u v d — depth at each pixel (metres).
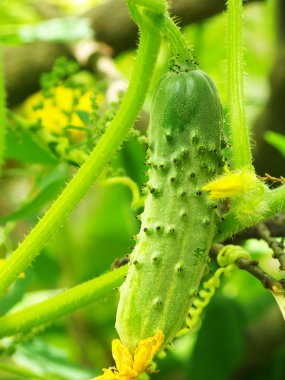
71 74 0.56
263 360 0.68
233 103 0.39
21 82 0.70
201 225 0.35
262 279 0.37
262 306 0.71
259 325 0.68
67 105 0.63
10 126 0.56
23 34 0.60
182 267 0.34
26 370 0.54
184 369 0.68
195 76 0.36
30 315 0.43
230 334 0.66
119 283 0.42
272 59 0.70
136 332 0.34
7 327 0.43
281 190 0.38
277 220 0.46
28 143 0.58
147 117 0.61
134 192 0.50
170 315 0.34
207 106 0.36
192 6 0.66
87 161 0.40
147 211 0.35
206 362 0.66
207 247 0.35
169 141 0.36
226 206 0.38
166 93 0.36
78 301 0.42
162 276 0.34
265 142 0.68
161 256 0.34
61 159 0.54
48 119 0.63
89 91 0.62
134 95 0.39
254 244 0.59
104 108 0.61
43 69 0.69
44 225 0.41
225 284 0.68
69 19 0.63
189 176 0.35
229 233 0.38
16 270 0.41
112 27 0.68
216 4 0.66
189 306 0.35
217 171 0.36
